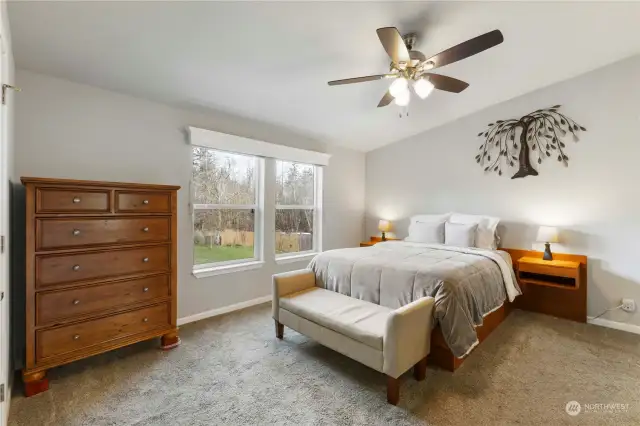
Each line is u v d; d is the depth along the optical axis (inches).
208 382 82.8
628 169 121.5
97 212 87.0
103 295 88.4
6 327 67.6
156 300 99.3
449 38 96.1
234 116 136.4
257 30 83.7
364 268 107.0
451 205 171.3
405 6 80.5
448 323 85.0
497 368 91.0
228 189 142.3
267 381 83.5
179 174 122.6
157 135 116.6
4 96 62.7
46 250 78.8
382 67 107.3
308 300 103.0
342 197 196.2
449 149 171.5
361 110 144.9
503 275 119.6
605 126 126.0
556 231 130.5
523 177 146.9
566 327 123.6
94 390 78.7
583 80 130.4
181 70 99.0
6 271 67.5
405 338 74.3
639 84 119.0
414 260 110.5
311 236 182.9
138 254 95.3
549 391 79.6
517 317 135.0
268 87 115.5
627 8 89.6
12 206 82.6
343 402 74.9
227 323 124.2
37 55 84.6
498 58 114.6
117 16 73.7
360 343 80.5
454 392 79.0
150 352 99.0
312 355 98.0
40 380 77.5
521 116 146.6
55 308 80.3
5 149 63.7
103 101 104.3
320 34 88.0
